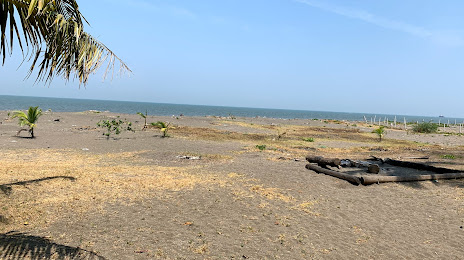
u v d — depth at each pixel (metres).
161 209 7.14
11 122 26.59
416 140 30.48
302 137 27.77
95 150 16.22
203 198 8.02
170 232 5.93
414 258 5.38
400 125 58.88
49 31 4.51
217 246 5.44
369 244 5.84
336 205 8.00
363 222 6.94
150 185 8.99
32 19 4.54
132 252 5.05
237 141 22.64
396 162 14.09
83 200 7.48
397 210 7.84
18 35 4.48
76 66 4.44
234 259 5.02
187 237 5.75
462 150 21.36
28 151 14.87
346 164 13.25
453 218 7.36
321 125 45.78
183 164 13.08
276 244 5.63
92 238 5.51
